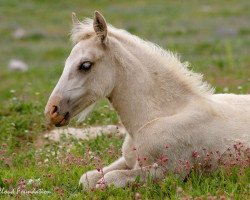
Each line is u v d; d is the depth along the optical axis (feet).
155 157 39.29
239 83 78.13
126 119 40.45
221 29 178.60
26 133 60.59
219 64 98.78
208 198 34.60
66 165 45.11
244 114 42.14
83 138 57.16
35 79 111.75
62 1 263.70
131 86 40.04
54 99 38.83
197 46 144.87
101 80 39.50
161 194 36.81
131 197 37.19
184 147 39.42
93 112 63.36
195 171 39.99
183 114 39.91
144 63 40.52
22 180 40.81
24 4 258.57
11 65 142.31
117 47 40.01
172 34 177.17
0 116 66.64
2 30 208.44
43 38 197.06
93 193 37.60
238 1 242.78
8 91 97.76
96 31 39.55
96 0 261.85
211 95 43.24
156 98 40.24
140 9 237.86
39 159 50.11
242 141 40.47
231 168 39.22
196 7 234.38
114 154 48.88
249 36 165.48
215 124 40.52
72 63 39.29
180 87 40.88
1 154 51.26
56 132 60.59
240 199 35.40
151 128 39.40
